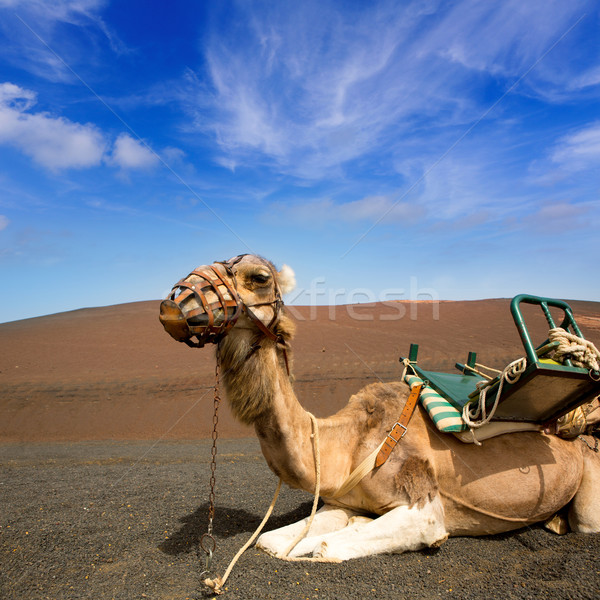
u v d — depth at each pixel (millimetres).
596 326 22859
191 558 4359
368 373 17641
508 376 4234
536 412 4762
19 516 5629
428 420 4945
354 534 4301
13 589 3799
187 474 8430
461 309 29422
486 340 21500
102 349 22859
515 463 4789
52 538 4848
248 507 6180
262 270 4055
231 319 3865
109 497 6566
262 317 4047
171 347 23156
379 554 4262
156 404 15844
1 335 25969
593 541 4773
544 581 3900
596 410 5422
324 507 5031
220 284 3908
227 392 4121
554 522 5227
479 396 4492
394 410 4879
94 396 16516
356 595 3625
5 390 17078
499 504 4730
